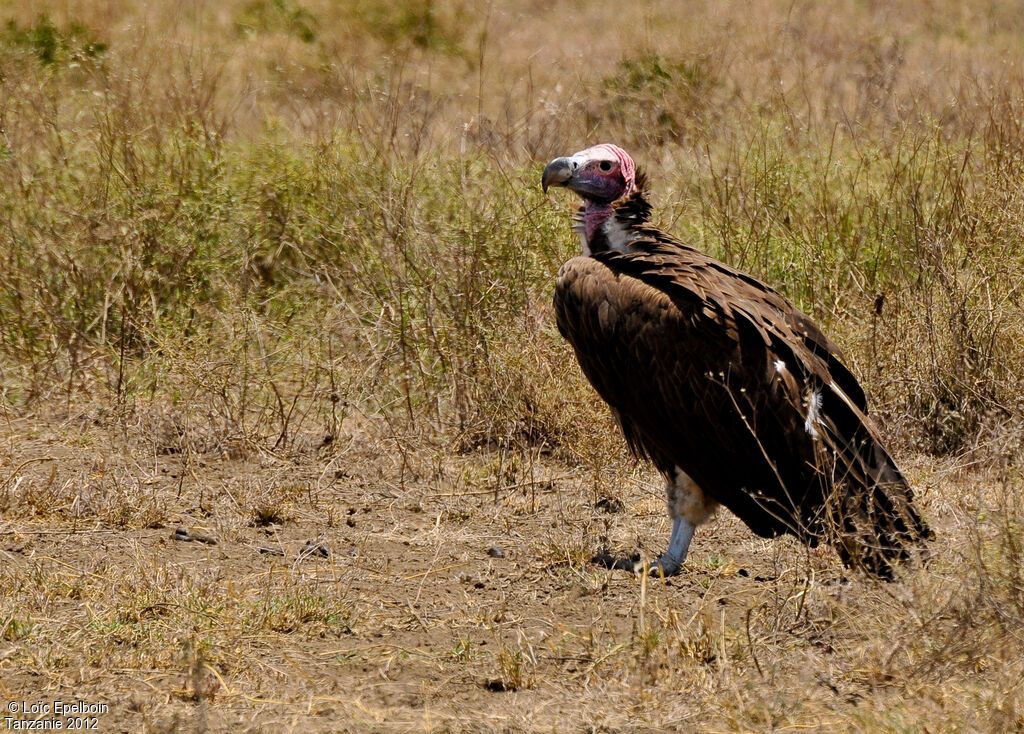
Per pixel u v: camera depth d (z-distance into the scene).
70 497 16.06
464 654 12.42
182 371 19.27
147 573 13.89
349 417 19.53
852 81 34.56
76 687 11.52
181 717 10.98
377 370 19.67
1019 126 23.33
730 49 37.16
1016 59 33.88
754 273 21.36
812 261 21.39
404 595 13.98
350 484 17.56
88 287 21.23
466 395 19.25
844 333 19.56
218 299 21.73
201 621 12.74
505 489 17.34
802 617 12.99
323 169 23.52
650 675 11.80
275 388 18.84
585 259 15.07
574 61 37.75
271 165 23.78
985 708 10.58
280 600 13.30
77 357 20.34
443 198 22.73
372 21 42.00
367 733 10.77
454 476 17.88
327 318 20.92
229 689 11.58
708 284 14.43
